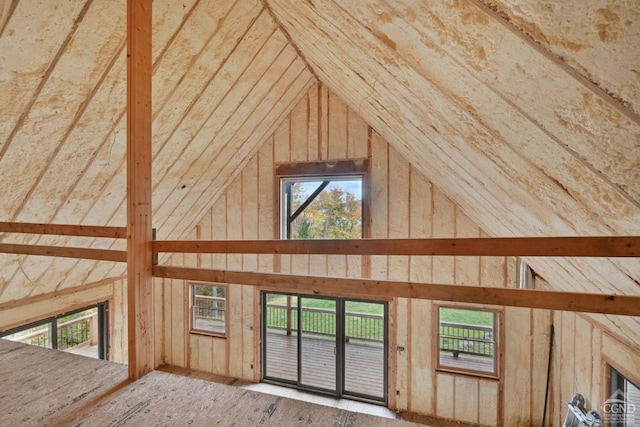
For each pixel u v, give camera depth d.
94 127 2.93
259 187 5.64
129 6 1.89
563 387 3.98
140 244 1.91
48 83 2.38
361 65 2.11
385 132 4.34
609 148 0.87
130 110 1.88
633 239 1.08
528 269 4.05
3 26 1.96
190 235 6.08
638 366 2.52
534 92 0.92
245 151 5.27
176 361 6.30
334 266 5.26
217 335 6.03
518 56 0.85
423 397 4.82
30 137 2.58
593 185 1.08
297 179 5.55
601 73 0.70
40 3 2.01
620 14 0.59
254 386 5.62
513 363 4.46
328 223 5.54
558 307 1.21
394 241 1.45
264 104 4.57
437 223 4.75
